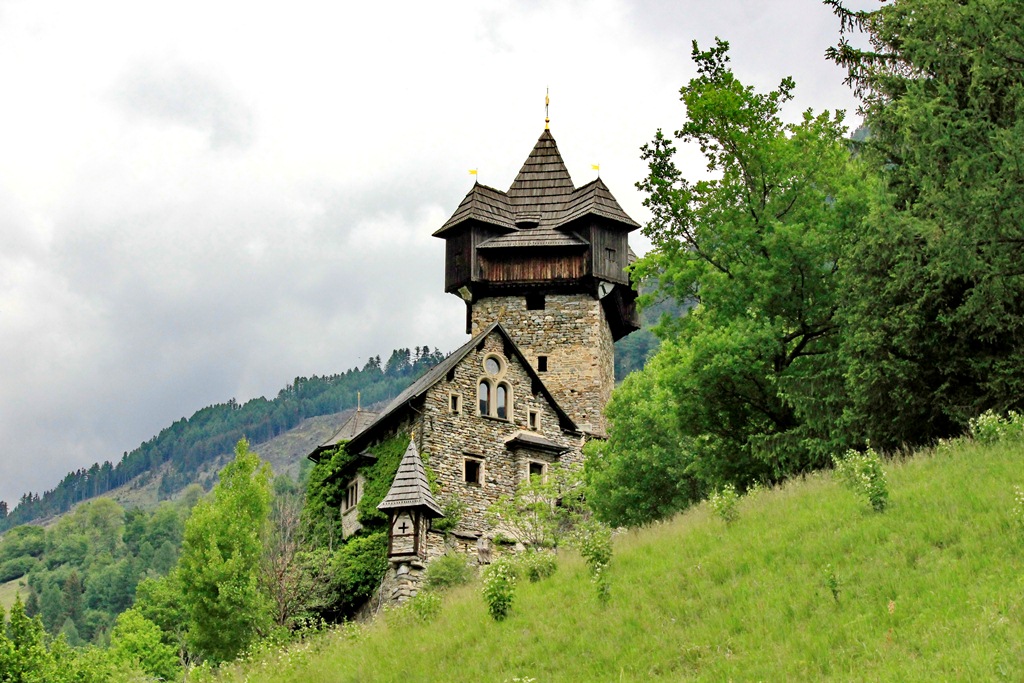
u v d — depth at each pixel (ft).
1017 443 78.13
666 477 130.31
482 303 188.14
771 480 107.86
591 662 62.75
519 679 62.64
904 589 58.18
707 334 108.47
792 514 77.46
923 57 92.63
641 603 69.10
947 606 54.65
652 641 62.75
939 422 92.94
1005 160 84.58
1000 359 88.07
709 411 110.93
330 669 76.18
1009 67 89.25
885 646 52.95
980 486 69.87
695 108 114.42
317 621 130.41
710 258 113.91
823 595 60.90
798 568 65.92
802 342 109.50
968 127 87.92
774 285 108.68
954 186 86.99
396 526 134.92
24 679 115.34
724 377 108.47
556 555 94.38
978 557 59.36
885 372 91.56
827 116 115.34
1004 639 49.60
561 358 184.14
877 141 101.91
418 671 69.82
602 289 186.80
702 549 76.33
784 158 112.68
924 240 89.10
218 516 123.95
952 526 64.28
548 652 66.03
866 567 62.80
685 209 116.37
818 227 108.47
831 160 113.39
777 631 58.54
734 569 69.56
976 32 89.15
